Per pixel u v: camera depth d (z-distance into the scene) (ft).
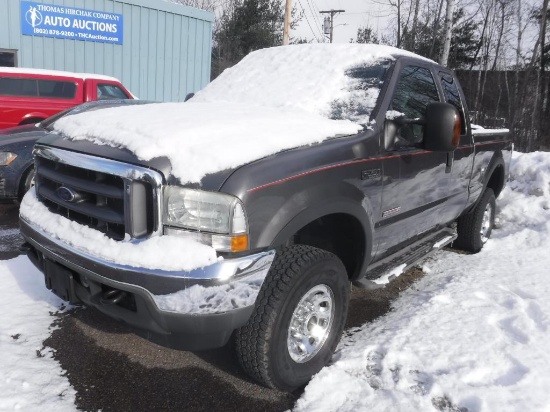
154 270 7.56
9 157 20.27
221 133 8.64
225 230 7.68
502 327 11.46
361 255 10.54
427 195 12.84
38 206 9.95
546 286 13.88
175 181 7.78
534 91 108.17
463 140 14.71
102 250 8.06
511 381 9.31
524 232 19.06
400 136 11.48
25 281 13.09
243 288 7.78
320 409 8.63
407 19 112.98
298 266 8.64
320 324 9.69
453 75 15.29
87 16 45.19
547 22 106.52
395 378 9.43
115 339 10.84
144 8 48.37
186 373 9.79
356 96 11.52
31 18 42.60
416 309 12.41
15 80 31.30
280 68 13.44
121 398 8.92
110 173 8.07
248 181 7.87
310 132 9.46
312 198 8.76
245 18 111.34
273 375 8.73
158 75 51.03
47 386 9.06
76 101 33.09
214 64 112.88
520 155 24.00
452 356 10.02
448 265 16.11
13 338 10.53
